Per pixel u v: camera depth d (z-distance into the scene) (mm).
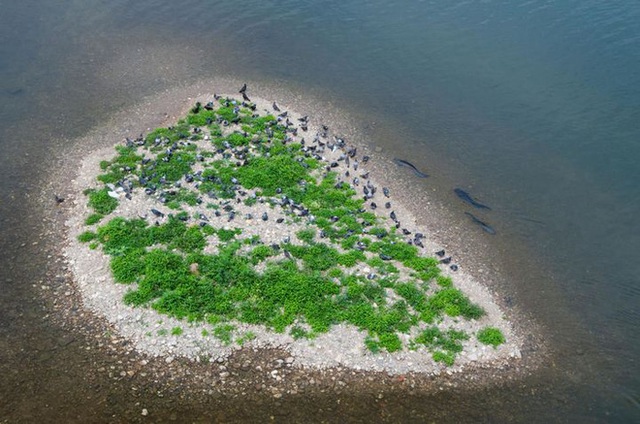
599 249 34969
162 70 49938
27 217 33406
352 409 25078
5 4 57062
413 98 48125
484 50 54281
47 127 41344
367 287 29812
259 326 27750
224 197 34438
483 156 42062
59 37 53031
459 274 32188
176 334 27078
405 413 25172
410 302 29516
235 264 30047
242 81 49281
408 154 41969
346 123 44812
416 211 36656
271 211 33906
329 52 54125
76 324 27516
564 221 36875
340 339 27500
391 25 58500
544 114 45969
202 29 56875
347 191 36438
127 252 30578
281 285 29109
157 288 28812
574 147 42750
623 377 27781
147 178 35125
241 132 40625
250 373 26016
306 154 39094
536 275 33188
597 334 29938
